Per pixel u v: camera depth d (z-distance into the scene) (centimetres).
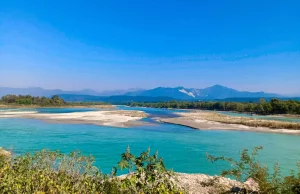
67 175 744
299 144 3444
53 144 3062
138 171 606
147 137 3819
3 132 3972
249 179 1188
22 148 2764
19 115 7400
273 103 11094
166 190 591
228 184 1228
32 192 597
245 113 12775
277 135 4347
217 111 14988
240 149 3025
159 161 633
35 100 15725
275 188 888
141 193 585
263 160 2481
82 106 17138
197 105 17938
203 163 2331
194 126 5384
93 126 4962
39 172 712
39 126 4816
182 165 2266
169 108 19662
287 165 2281
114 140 3462
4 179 603
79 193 638
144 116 8125
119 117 7225
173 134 4228
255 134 4431
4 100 15150
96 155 2538
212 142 3516
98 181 712
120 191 634
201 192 1102
